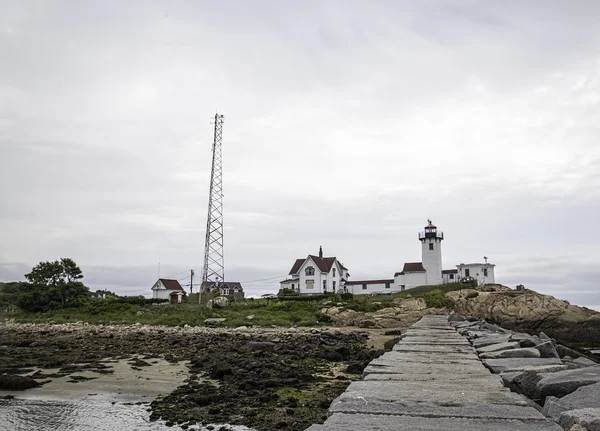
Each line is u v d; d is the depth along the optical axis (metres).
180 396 11.45
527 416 4.29
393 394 5.29
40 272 62.28
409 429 3.88
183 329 35.44
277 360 17.06
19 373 15.44
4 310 55.41
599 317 45.28
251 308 49.28
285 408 9.97
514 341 12.69
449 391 5.50
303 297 55.88
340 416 4.36
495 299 49.00
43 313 51.84
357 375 14.05
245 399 10.89
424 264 81.00
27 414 10.19
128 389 12.77
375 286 84.31
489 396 5.19
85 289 59.12
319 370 15.05
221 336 28.23
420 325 21.95
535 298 48.28
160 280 90.81
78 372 15.55
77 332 33.16
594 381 5.68
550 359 8.80
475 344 13.18
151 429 8.84
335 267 80.00
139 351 21.45
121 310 51.38
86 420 9.64
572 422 3.78
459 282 72.81
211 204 69.19
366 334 30.11
